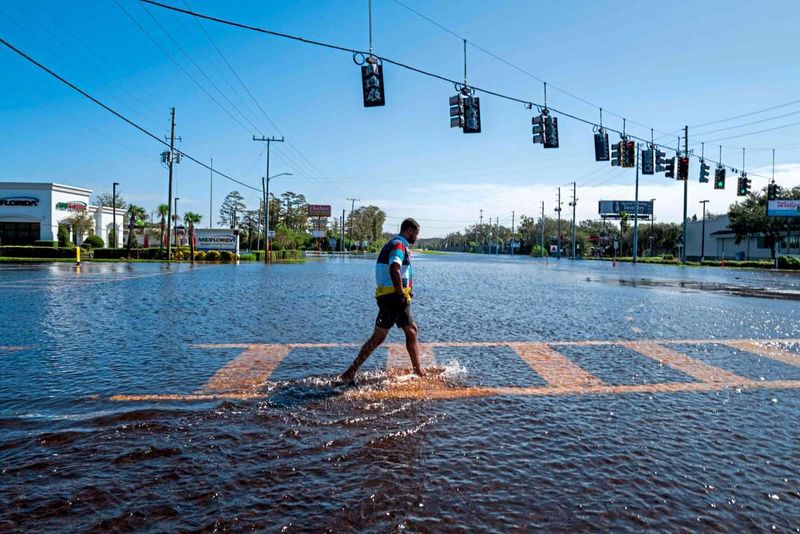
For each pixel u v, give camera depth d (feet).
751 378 18.72
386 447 11.94
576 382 17.92
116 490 9.80
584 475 10.66
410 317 18.24
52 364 19.76
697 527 8.79
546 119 54.34
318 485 10.07
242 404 14.93
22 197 204.54
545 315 36.06
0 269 92.58
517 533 8.51
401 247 17.47
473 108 47.50
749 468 11.12
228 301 42.04
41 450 11.61
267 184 160.15
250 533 8.43
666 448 12.14
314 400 15.39
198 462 11.04
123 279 67.00
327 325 29.86
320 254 307.17
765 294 56.13
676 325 31.71
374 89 39.55
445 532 8.51
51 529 8.49
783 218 195.11
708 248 270.67
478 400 15.65
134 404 14.88
